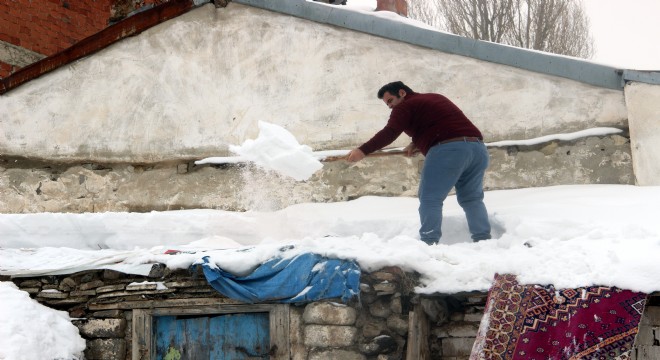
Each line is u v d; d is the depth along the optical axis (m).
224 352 7.32
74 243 9.16
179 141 9.85
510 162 8.81
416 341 6.70
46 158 10.20
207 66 9.85
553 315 5.90
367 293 6.89
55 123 10.22
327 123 9.41
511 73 8.88
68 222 9.19
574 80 8.66
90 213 9.30
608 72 8.52
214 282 7.07
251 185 9.54
